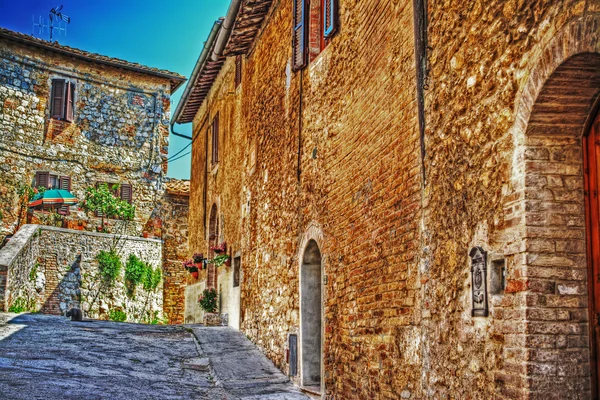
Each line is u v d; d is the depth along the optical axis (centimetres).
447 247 493
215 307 1633
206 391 847
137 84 2388
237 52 1404
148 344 1166
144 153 2373
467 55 469
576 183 389
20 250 1719
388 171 623
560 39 355
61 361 900
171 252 2388
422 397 528
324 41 895
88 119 2283
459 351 467
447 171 497
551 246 384
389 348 602
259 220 1211
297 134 968
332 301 786
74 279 2066
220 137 1711
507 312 400
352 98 742
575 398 375
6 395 655
